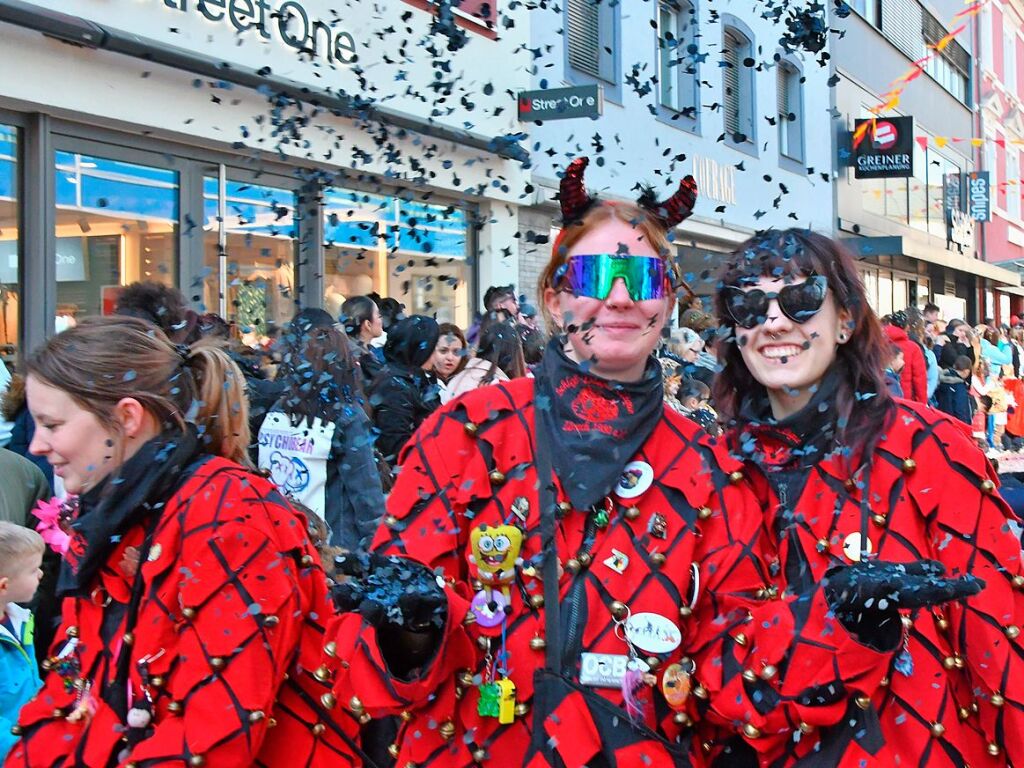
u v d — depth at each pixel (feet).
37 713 5.79
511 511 5.52
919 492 5.80
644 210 5.82
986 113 88.38
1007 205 96.32
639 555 5.45
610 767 5.21
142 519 5.59
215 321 12.38
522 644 5.37
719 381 6.61
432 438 5.74
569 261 5.65
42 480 12.09
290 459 11.46
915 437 5.94
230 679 5.24
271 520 5.71
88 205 19.74
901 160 54.19
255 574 5.42
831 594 5.10
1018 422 46.09
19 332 18.92
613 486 5.46
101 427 5.62
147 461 5.56
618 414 5.57
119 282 20.34
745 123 42.86
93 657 5.65
